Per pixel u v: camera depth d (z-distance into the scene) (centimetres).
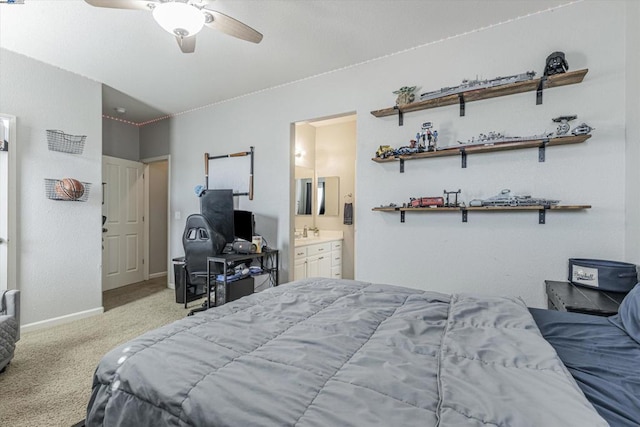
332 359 97
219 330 118
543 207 220
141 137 512
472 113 255
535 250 234
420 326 124
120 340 277
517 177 239
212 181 418
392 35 261
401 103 272
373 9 228
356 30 253
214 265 327
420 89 277
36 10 226
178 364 94
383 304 155
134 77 338
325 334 115
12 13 229
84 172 337
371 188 299
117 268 477
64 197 312
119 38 264
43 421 170
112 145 482
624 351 112
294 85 349
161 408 84
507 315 132
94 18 236
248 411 74
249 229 356
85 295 338
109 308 368
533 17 233
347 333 117
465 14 234
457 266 262
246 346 106
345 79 316
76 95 329
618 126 209
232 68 318
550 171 228
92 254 344
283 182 362
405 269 284
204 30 253
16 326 225
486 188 250
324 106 329
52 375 217
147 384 89
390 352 101
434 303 155
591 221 217
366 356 98
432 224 273
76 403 186
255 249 340
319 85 332
